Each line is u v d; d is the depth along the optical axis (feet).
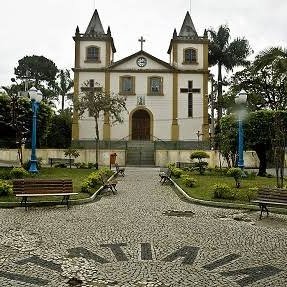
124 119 138.62
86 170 85.87
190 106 139.44
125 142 132.46
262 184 56.49
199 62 141.90
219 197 45.93
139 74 139.85
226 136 80.18
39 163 84.94
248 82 122.93
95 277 20.12
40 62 230.89
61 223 32.68
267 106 122.83
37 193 39.75
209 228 31.78
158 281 19.69
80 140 136.05
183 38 142.00
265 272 21.20
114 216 36.29
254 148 76.95
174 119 138.51
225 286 19.11
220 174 77.25
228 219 35.65
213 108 137.80
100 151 117.29
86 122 136.77
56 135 149.18
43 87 207.00
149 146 131.13
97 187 55.21
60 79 226.38
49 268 21.40
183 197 49.42
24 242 26.55
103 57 140.67
